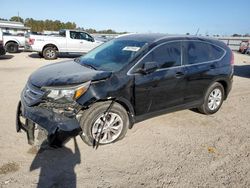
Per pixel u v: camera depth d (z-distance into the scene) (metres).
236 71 12.69
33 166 3.44
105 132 4.02
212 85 5.43
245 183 3.27
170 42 4.73
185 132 4.68
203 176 3.38
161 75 4.44
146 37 4.90
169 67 4.60
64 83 3.62
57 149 3.88
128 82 4.04
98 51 5.13
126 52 4.50
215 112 5.76
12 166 3.41
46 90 3.60
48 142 3.65
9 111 5.41
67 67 4.51
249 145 4.29
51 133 3.46
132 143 4.18
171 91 4.67
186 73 4.82
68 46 15.77
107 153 3.84
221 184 3.23
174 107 4.87
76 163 3.55
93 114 3.82
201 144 4.25
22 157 3.63
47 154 3.74
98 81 3.80
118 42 5.07
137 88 4.15
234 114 5.79
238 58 20.50
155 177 3.32
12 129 4.50
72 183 3.14
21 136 4.25
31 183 3.10
